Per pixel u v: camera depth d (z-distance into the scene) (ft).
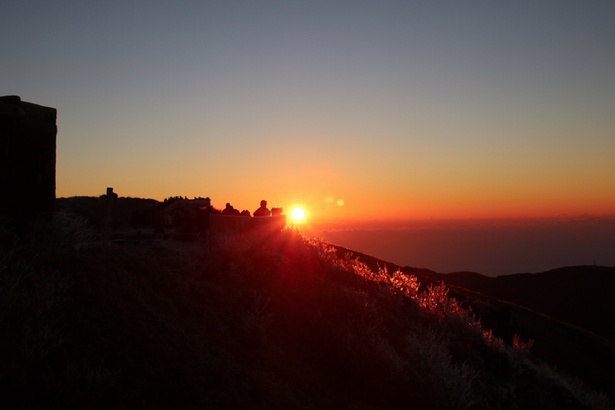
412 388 45.39
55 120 41.91
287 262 69.10
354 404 39.50
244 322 43.19
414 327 63.36
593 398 78.48
